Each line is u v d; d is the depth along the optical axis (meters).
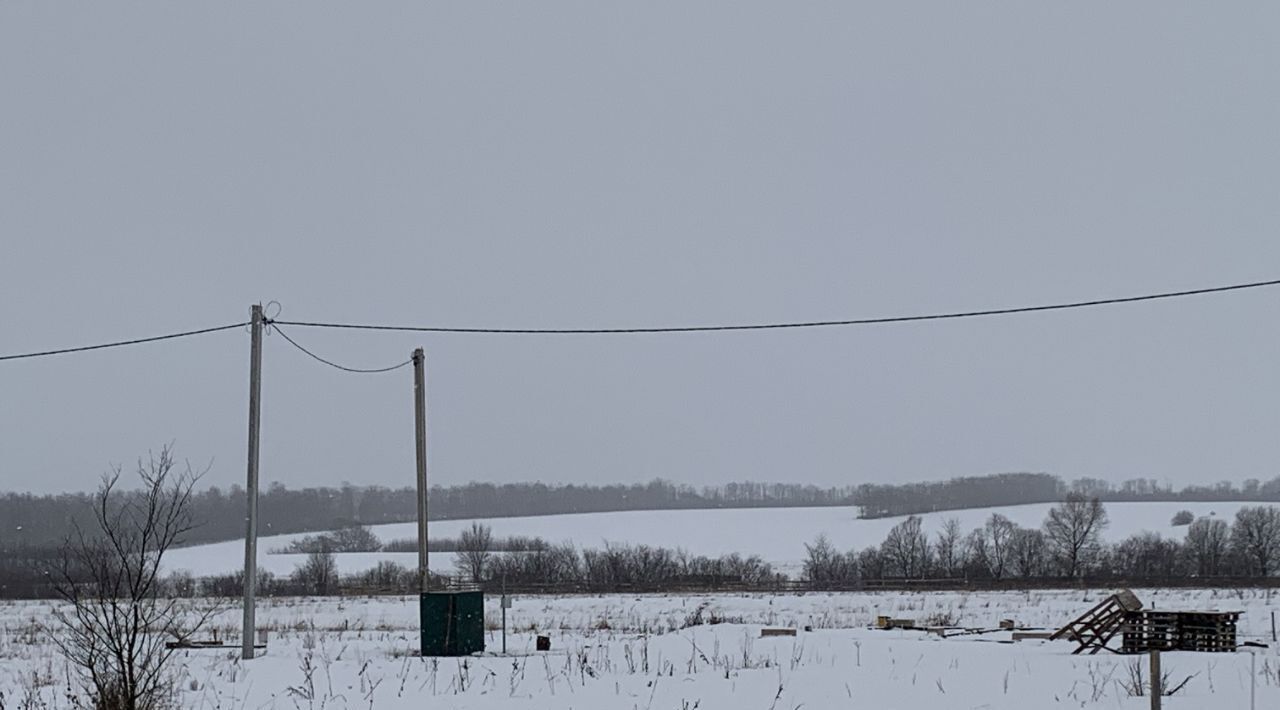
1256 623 39.59
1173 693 17.33
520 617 47.19
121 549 13.77
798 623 42.41
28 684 20.27
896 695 17.52
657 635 32.47
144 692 13.81
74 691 19.02
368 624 43.28
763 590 71.44
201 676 20.47
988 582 74.12
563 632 36.12
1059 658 23.80
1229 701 16.64
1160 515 145.75
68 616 43.31
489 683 19.83
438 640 26.11
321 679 20.45
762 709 16.17
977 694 17.67
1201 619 26.47
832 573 87.19
